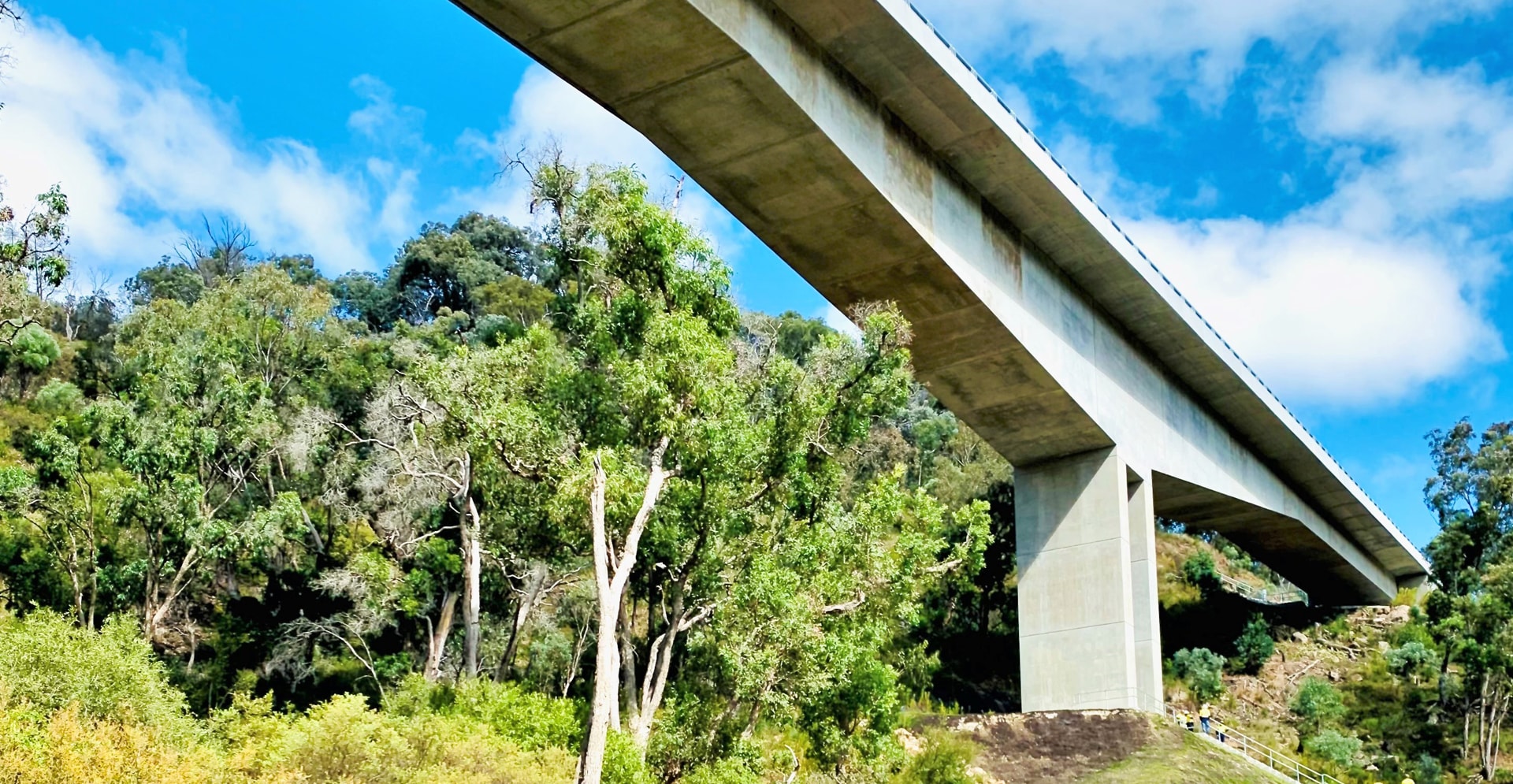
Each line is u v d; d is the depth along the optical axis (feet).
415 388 95.04
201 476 120.98
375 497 122.31
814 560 72.18
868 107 84.38
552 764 62.28
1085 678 111.34
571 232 74.18
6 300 73.87
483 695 77.41
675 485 69.46
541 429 68.90
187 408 120.37
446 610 116.06
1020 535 118.21
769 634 67.00
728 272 72.33
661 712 72.74
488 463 70.69
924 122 88.58
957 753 89.66
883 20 77.30
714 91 74.28
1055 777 95.30
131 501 106.52
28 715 49.80
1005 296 99.09
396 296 237.66
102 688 57.67
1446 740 141.49
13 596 110.11
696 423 67.21
